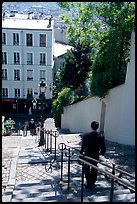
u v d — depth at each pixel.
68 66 29.33
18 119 43.09
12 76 43.19
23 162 8.60
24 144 13.43
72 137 14.45
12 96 44.19
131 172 7.70
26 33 41.19
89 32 14.20
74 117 19.14
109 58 12.49
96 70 12.81
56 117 24.78
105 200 5.54
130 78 10.75
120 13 11.98
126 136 11.27
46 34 41.41
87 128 16.11
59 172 7.70
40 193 6.13
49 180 7.03
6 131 20.30
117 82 12.26
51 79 43.31
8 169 7.78
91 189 6.32
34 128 22.12
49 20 42.94
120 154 9.70
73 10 14.45
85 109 16.42
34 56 42.31
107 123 12.73
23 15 47.06
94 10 13.54
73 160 8.73
